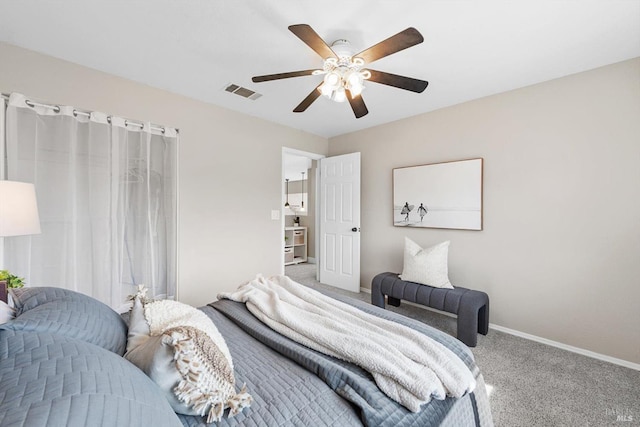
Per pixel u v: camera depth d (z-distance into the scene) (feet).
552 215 7.93
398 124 11.60
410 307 10.84
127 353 3.08
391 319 4.99
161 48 6.66
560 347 7.76
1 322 2.74
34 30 5.98
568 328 7.68
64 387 1.75
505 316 8.80
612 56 6.72
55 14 5.49
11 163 6.40
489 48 6.45
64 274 7.04
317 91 6.57
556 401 5.49
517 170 8.52
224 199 10.46
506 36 6.00
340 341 3.80
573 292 7.61
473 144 9.43
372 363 3.36
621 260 6.95
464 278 9.69
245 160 11.07
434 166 10.34
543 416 5.09
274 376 3.38
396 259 11.73
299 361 3.63
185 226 9.43
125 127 8.09
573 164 7.58
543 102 8.05
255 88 8.77
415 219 10.93
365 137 12.90
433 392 3.08
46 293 3.40
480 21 5.54
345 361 3.64
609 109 7.07
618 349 6.96
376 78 5.94
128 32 6.06
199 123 9.71
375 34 5.99
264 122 11.68
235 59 7.13
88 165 7.46
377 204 12.42
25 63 6.63
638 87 6.71
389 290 9.61
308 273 16.75
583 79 7.42
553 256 7.93
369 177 12.76
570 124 7.62
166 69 7.63
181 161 9.31
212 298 10.14
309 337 4.06
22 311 3.04
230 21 5.69
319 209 14.67
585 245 7.43
